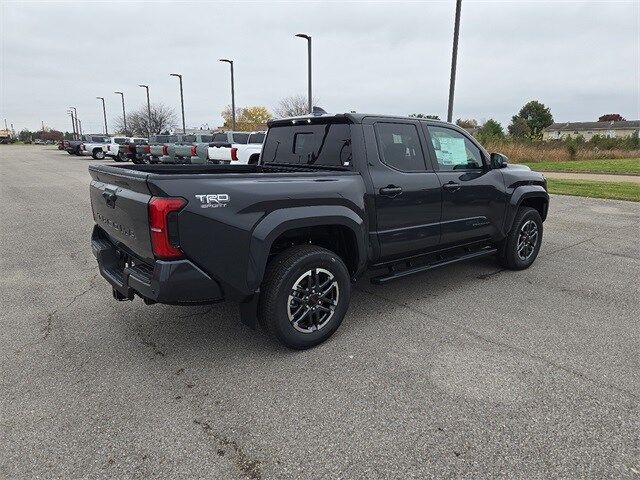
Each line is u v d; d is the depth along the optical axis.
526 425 2.64
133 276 3.22
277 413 2.77
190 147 17.52
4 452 2.44
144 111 58.72
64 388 3.05
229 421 2.70
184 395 2.97
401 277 4.30
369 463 2.35
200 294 3.07
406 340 3.75
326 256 3.55
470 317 4.23
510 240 5.48
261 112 65.12
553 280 5.32
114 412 2.79
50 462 2.37
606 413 2.74
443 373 3.21
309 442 2.51
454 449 2.45
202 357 3.48
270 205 3.26
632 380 3.11
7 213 9.80
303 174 3.50
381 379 3.15
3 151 50.09
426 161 4.44
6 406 2.84
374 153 4.00
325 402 2.88
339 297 3.69
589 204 11.20
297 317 3.49
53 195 12.71
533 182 5.71
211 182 3.02
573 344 3.66
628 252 6.61
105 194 3.53
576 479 2.24
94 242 4.11
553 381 3.10
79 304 4.54
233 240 3.10
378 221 4.00
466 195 4.75
